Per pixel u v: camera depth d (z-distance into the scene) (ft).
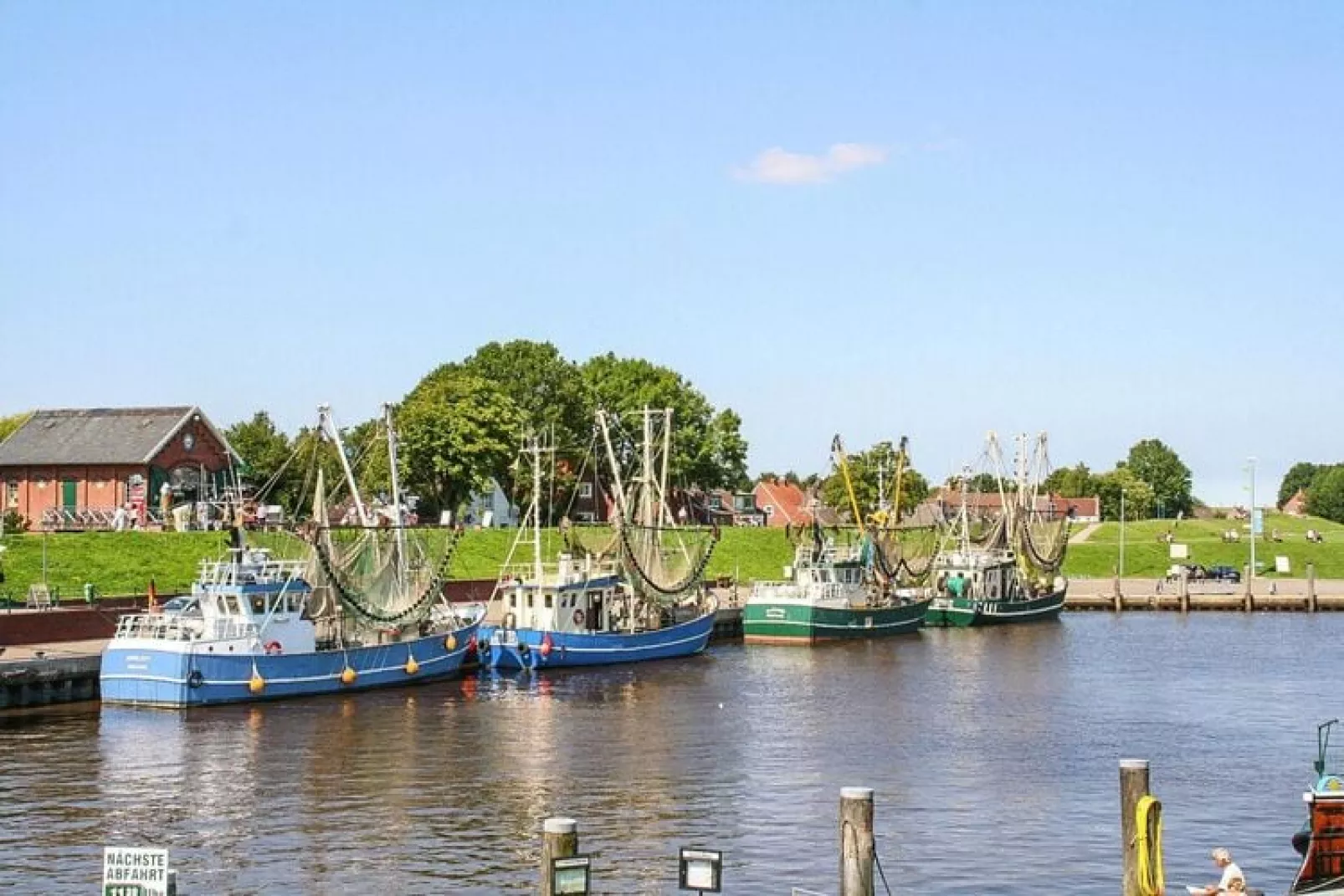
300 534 293.64
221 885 149.79
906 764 216.33
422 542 318.65
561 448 602.03
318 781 199.93
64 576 359.05
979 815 181.98
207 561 286.25
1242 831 174.91
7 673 254.68
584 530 399.24
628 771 209.15
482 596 440.86
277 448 602.85
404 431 545.85
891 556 457.68
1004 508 523.70
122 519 410.72
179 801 187.62
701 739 237.86
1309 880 134.21
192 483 471.21
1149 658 376.07
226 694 264.72
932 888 148.87
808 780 203.72
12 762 212.02
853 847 118.42
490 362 632.79
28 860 158.71
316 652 281.33
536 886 149.07
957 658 373.81
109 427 467.93
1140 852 129.18
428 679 309.01
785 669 343.26
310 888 148.56
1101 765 216.54
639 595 371.97
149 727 241.96
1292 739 242.17
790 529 467.52
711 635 419.54
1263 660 370.73
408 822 176.04
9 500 464.65
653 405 649.20
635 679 320.50
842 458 450.71
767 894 146.51
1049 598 505.25
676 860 158.81
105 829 172.76
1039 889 148.56
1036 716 267.18
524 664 329.93
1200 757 223.71
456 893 146.92
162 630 272.51
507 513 629.92
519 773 206.80
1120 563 626.64
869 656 377.91
